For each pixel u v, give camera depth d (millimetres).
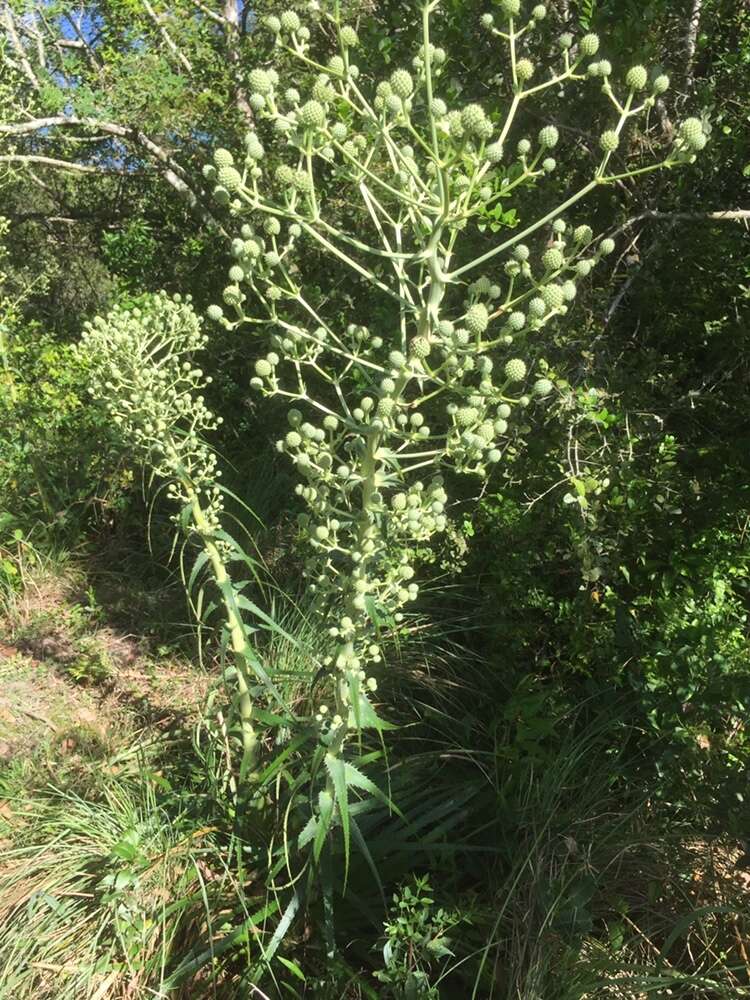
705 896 2703
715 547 3621
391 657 3707
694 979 2326
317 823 2396
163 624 4281
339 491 2248
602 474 3408
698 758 2877
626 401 3623
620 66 3686
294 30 1877
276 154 4957
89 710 3760
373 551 2213
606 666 3348
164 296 2982
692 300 4090
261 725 3107
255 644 3926
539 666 3594
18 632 4180
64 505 5016
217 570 2750
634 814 2896
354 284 4727
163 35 6609
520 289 3775
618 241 4328
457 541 3689
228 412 5441
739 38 4180
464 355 1886
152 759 3473
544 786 2947
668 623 3357
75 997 2555
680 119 4012
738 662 3156
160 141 6734
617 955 2486
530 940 2490
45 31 7242
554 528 3564
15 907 2783
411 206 1933
